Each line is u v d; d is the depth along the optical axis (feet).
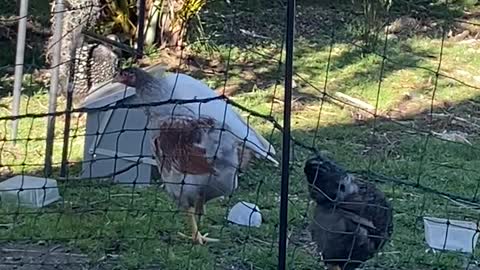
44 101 17.07
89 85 16.42
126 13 20.06
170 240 11.10
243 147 11.00
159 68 12.59
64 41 16.19
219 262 10.58
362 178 10.88
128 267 10.37
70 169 13.56
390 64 21.33
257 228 11.51
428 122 17.56
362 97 18.86
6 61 19.62
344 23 25.07
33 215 11.59
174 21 20.74
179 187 10.98
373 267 10.51
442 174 14.23
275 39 23.26
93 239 11.02
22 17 14.61
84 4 15.90
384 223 9.62
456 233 11.14
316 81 19.70
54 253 10.67
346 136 16.19
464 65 21.93
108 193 12.50
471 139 16.65
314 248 10.93
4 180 13.03
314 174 9.57
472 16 26.99
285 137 8.27
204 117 10.84
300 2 26.76
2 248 10.75
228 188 11.03
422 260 10.68
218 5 25.22
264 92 18.66
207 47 21.36
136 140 12.82
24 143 14.65
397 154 15.34
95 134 12.14
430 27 25.30
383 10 24.98
